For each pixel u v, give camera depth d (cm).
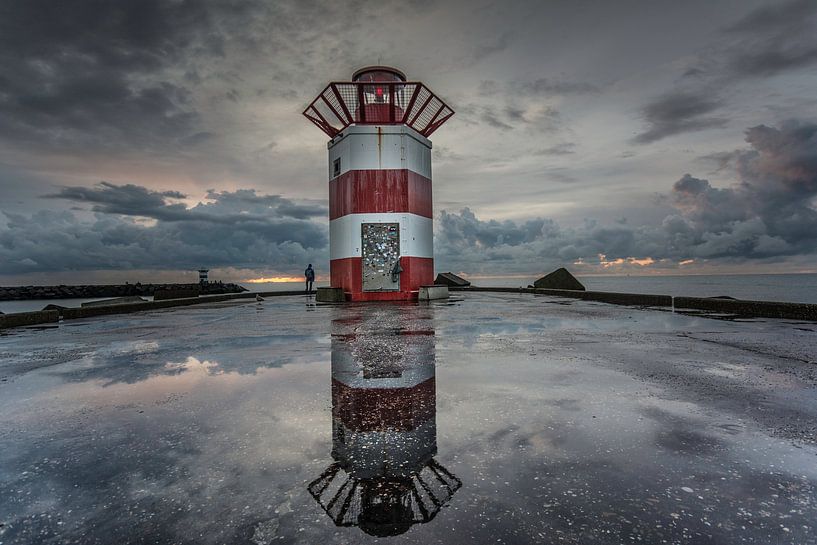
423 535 166
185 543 164
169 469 228
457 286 2919
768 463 228
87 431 288
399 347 602
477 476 214
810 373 433
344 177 2005
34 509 191
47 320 1138
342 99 1983
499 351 564
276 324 953
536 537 164
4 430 292
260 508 188
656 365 472
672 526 171
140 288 6506
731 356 522
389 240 1967
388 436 269
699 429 278
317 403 342
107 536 170
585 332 750
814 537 164
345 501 192
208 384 410
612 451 243
